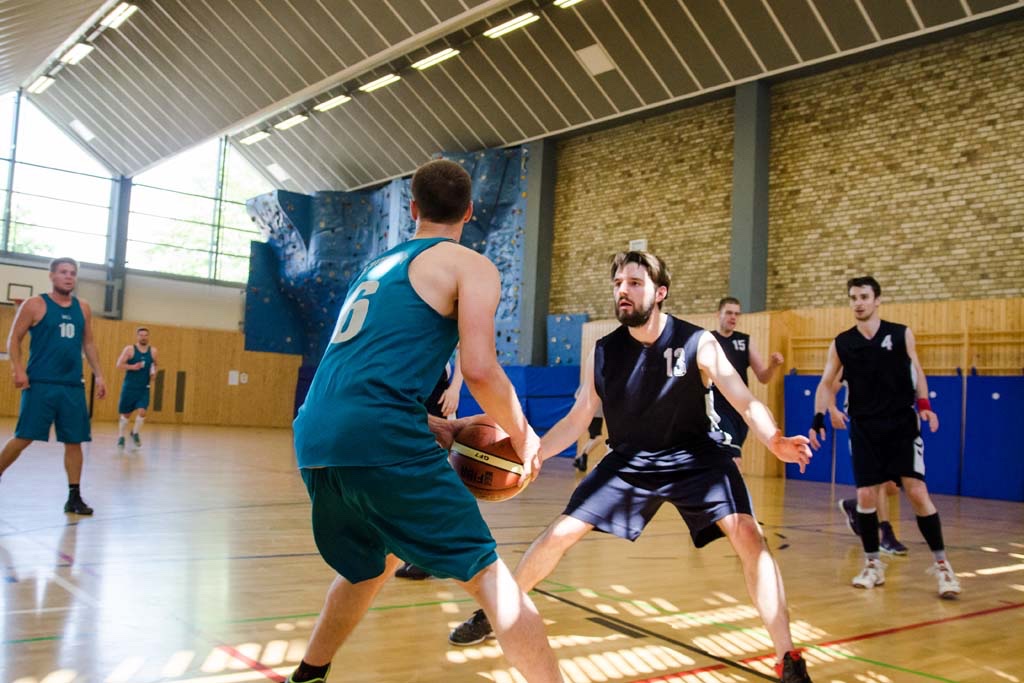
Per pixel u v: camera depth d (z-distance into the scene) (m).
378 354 1.69
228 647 2.46
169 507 5.50
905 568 4.48
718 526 2.50
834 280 11.48
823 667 2.55
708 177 12.98
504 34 13.03
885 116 11.14
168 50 15.59
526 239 15.30
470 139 15.84
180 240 20.47
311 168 19.36
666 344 2.59
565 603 3.33
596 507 2.60
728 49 11.66
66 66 17.19
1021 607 3.55
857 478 4.00
